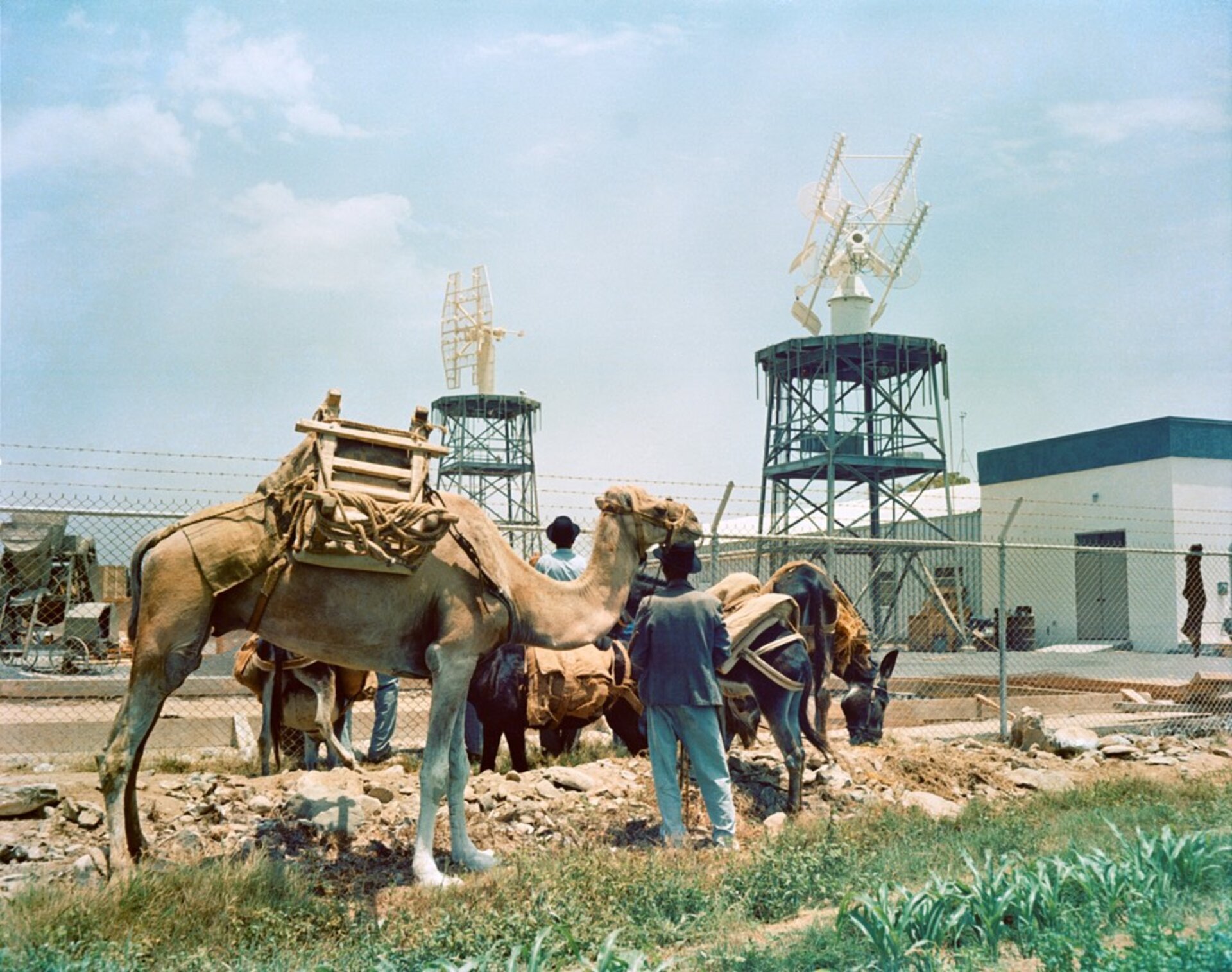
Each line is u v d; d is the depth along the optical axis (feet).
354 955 18.65
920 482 145.59
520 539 40.73
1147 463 108.68
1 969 16.96
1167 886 19.90
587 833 29.07
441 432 25.86
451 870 25.02
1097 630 112.37
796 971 17.30
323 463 23.56
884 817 29.37
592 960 18.54
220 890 21.45
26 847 24.22
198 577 22.75
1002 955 17.70
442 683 24.16
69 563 58.95
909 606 118.83
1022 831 27.48
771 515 131.85
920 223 147.02
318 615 23.61
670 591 28.76
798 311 151.64
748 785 34.17
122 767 22.26
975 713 54.24
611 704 34.68
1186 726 52.80
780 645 31.86
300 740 35.94
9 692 47.55
